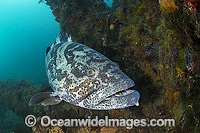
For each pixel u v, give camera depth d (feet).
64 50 3.66
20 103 10.11
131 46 5.89
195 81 3.12
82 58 3.32
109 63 3.21
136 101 2.88
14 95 10.72
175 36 3.84
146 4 5.51
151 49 5.22
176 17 3.38
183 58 3.72
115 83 2.94
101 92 2.96
